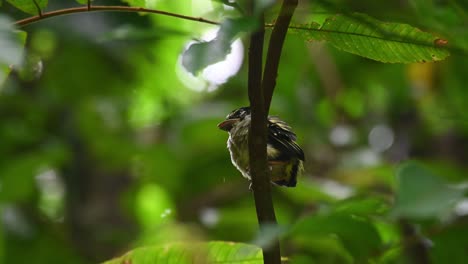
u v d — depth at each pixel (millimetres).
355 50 4828
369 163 12586
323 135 13969
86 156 14805
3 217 12367
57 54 14227
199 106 14289
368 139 14914
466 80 12719
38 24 12469
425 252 6738
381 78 15484
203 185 14773
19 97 14586
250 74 4527
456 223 5898
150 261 5754
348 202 4527
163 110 15258
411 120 15227
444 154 14438
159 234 8914
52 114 15031
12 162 14047
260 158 4770
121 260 5801
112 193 14656
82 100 14781
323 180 10711
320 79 15719
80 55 14195
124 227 14383
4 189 13312
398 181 3516
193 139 14227
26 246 13258
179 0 12555
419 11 5523
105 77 14750
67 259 13562
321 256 8727
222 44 3598
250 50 4465
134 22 12578
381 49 4812
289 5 4320
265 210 4812
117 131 14836
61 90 14727
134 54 14266
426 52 4801
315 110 14320
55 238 13727
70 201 14539
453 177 9898
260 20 4051
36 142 14758
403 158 14656
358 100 15578
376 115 15461
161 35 4988
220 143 14359
